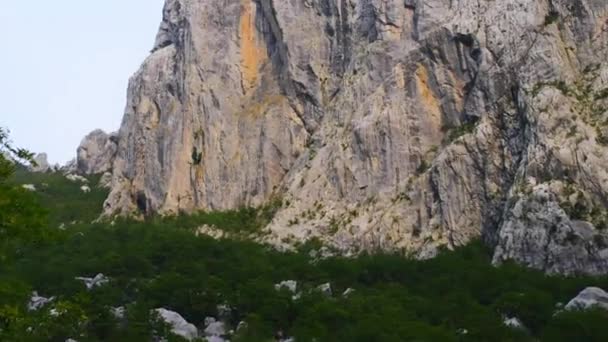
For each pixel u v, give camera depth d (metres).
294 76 189.00
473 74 165.12
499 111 156.62
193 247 152.00
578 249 131.75
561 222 134.12
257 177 181.12
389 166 164.88
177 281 129.62
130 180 193.50
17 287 60.19
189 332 117.25
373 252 152.50
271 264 146.12
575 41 161.25
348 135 171.62
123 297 130.12
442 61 169.00
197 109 189.38
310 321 116.19
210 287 128.75
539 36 160.38
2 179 59.28
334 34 191.25
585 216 135.00
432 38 170.75
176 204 181.75
